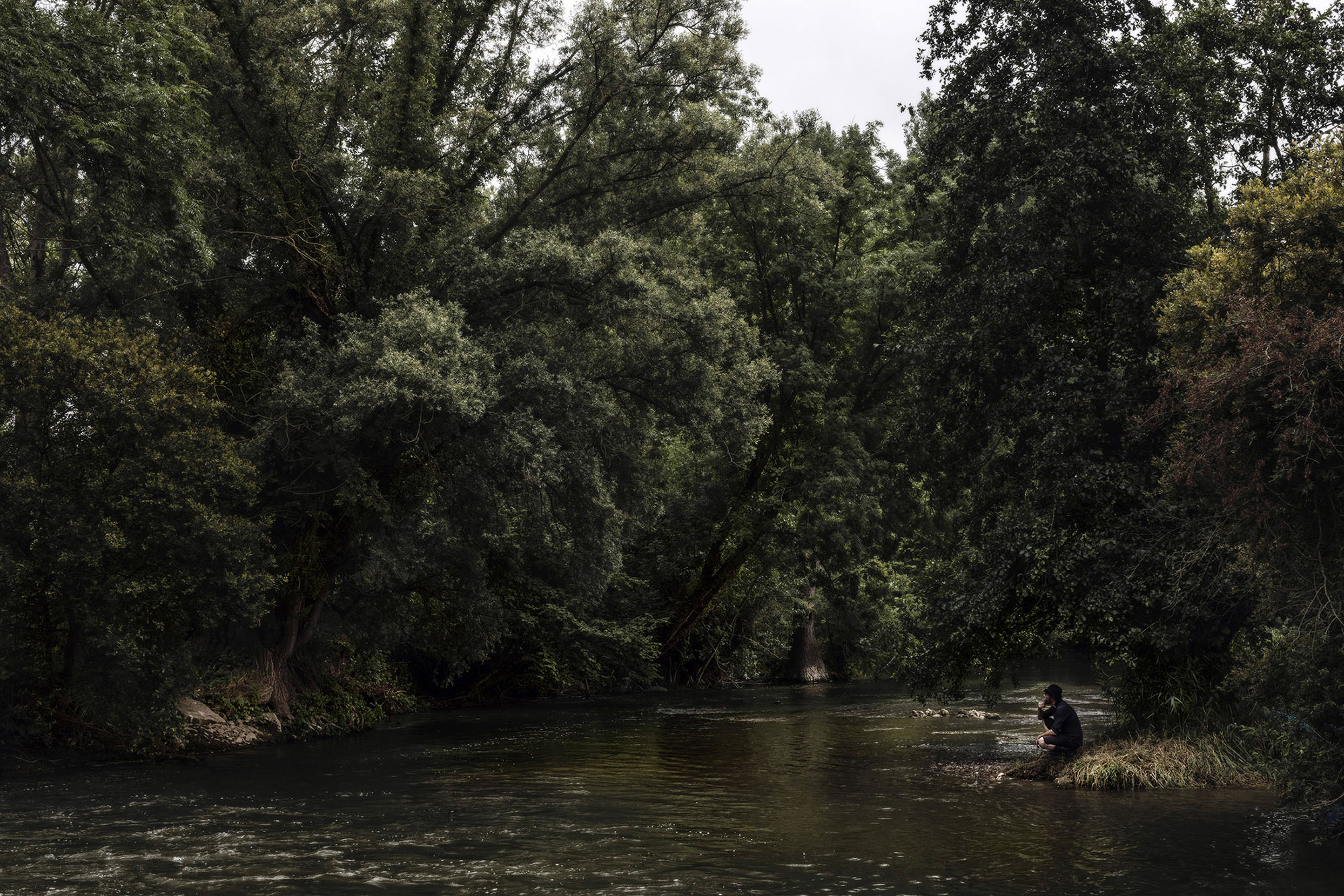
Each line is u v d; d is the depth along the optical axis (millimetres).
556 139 27172
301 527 23922
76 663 18734
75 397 17297
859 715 30156
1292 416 11391
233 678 23766
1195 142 19625
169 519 17875
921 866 10656
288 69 23141
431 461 23672
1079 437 18141
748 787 16469
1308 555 11891
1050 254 19438
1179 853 11273
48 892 9633
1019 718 28422
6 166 20109
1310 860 10930
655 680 43125
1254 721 16609
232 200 22766
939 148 21422
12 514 16703
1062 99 19625
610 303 23266
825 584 40906
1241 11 19609
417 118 23609
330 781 17219
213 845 11852
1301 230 11961
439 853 11367
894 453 27062
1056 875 10281
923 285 22281
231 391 23344
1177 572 15898
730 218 36656
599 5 25281
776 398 37969
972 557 19922
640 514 27250
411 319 20203
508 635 34562
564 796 15562
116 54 18500
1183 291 14039
